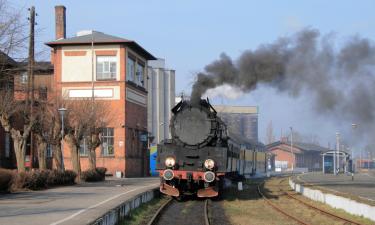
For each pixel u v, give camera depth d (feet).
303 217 65.26
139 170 178.91
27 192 81.10
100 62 164.96
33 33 88.69
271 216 64.69
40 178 88.38
